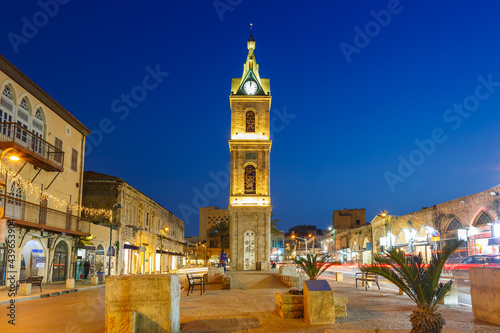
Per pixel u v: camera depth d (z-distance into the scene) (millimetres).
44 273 31234
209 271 28203
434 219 43719
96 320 13219
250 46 48344
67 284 29047
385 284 27359
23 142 28328
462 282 24312
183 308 15000
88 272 39031
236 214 43406
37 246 30844
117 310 9148
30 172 29953
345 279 34625
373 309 13914
